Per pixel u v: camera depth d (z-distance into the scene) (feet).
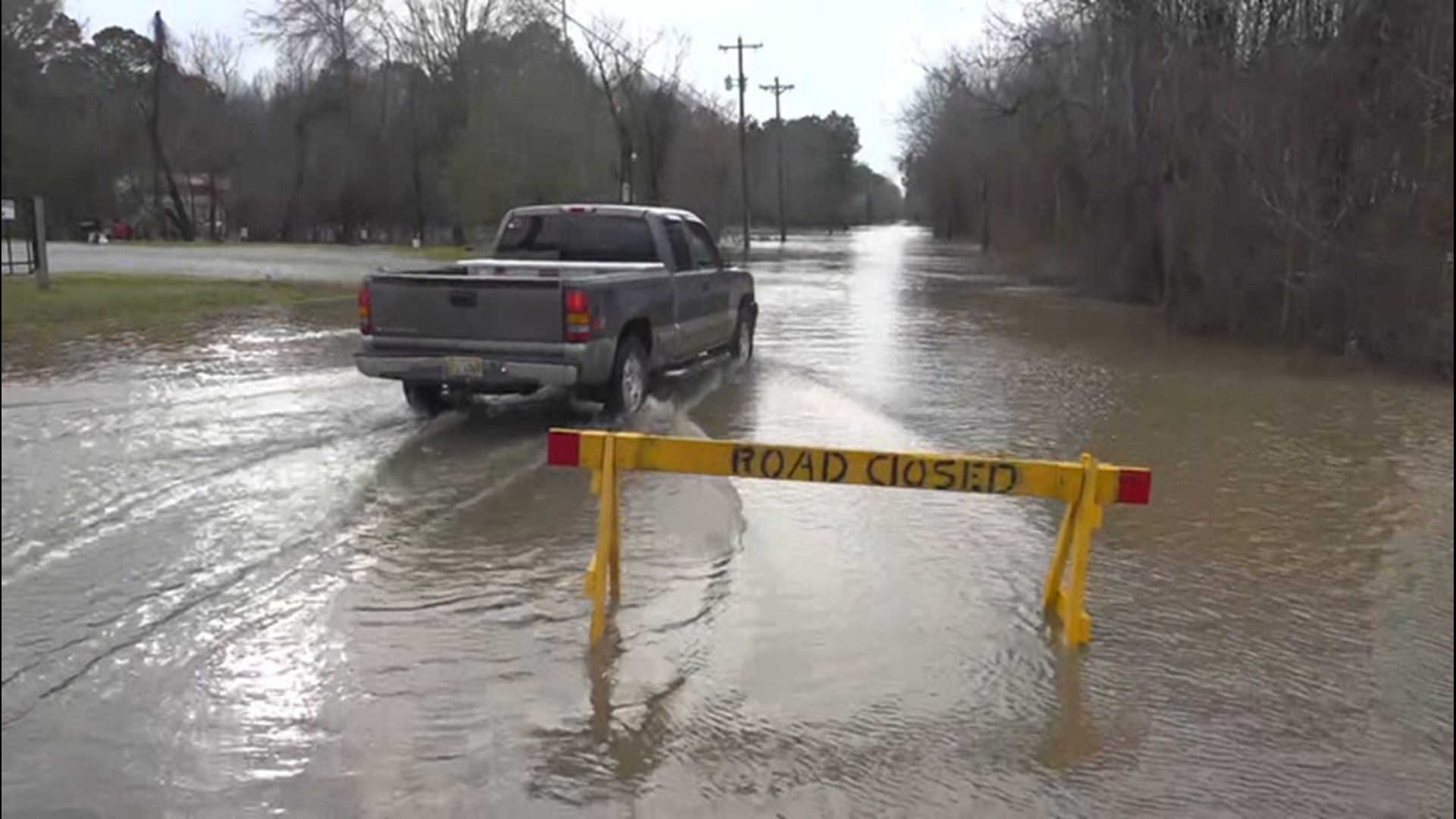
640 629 17.16
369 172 185.68
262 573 18.90
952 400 38.27
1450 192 52.42
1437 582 20.49
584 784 12.89
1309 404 40.75
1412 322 50.37
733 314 42.50
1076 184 102.58
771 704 14.90
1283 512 25.17
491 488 24.71
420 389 31.63
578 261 36.65
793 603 18.48
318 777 12.86
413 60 180.04
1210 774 13.53
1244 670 16.47
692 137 198.39
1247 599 19.42
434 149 179.93
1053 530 23.04
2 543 19.66
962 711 14.90
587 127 159.02
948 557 21.08
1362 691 15.87
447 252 136.67
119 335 46.50
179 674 15.17
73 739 13.50
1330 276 55.36
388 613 17.53
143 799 12.30
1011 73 112.37
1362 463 30.35
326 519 21.90
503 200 149.28
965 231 247.09
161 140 147.23
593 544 21.06
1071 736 14.32
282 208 187.11
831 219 404.77
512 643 16.53
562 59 162.30
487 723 14.19
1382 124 55.31
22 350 40.96
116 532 20.59
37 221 56.34
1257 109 59.88
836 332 59.77
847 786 13.01
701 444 17.10
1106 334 62.85
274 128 185.37
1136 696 15.47
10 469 24.32
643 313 33.14
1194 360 52.03
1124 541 22.63
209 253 118.42
